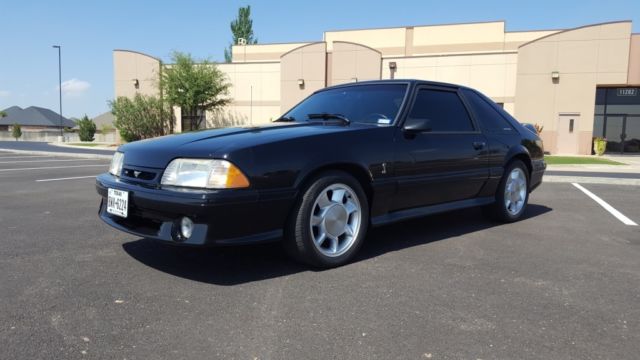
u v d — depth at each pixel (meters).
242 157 2.96
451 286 3.06
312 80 25.84
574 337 2.36
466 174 4.39
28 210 5.62
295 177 3.15
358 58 24.94
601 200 6.91
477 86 23.47
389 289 2.99
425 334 2.37
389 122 3.88
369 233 4.56
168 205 2.94
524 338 2.34
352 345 2.25
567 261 3.65
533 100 22.39
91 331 2.37
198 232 2.89
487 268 3.45
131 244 3.99
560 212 5.84
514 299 2.85
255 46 41.44
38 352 2.15
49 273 3.23
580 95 21.72
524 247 4.07
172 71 26.48
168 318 2.53
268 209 3.04
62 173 10.38
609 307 2.75
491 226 4.93
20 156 17.47
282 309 2.66
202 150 3.02
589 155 21.64
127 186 3.23
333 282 3.11
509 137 5.01
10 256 3.63
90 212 5.50
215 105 26.72
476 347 2.24
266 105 27.47
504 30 34.28
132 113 26.73
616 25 20.98
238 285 3.03
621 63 21.06
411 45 35.66
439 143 4.14
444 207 4.32
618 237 4.48
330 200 3.40
